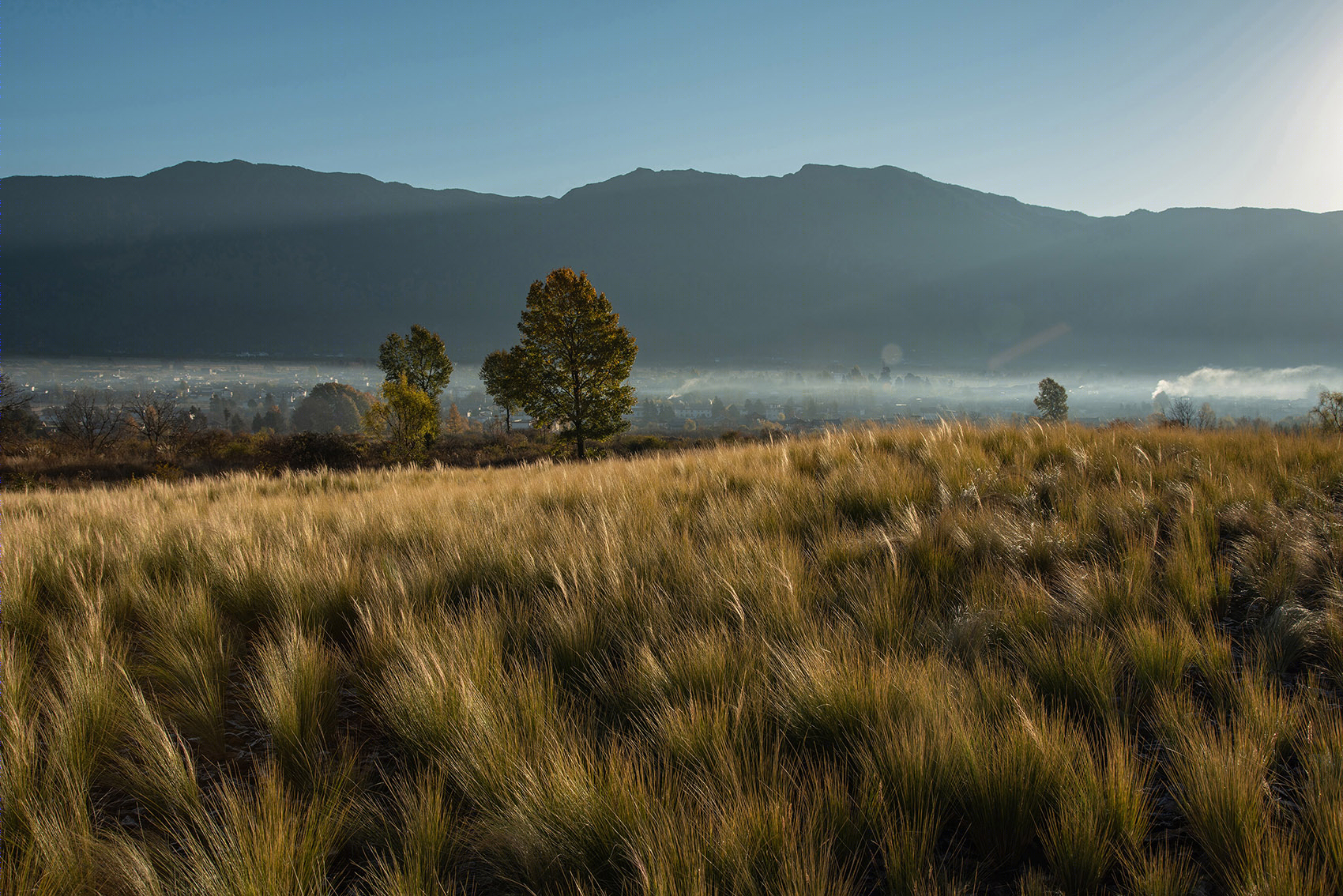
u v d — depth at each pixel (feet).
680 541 13.94
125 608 11.96
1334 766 6.08
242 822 6.02
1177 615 9.33
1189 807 6.03
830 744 7.38
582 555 12.81
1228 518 13.78
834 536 13.75
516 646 9.67
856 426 29.84
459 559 13.47
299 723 7.83
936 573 11.78
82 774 7.03
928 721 6.99
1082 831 5.56
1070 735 6.82
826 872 5.23
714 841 5.63
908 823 5.98
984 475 18.19
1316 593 10.44
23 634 10.55
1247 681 7.45
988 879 5.81
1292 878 4.99
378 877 5.54
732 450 31.22
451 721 7.41
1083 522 13.89
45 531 16.83
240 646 10.86
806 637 8.97
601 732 7.86
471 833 6.19
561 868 5.69
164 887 5.58
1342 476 16.11
